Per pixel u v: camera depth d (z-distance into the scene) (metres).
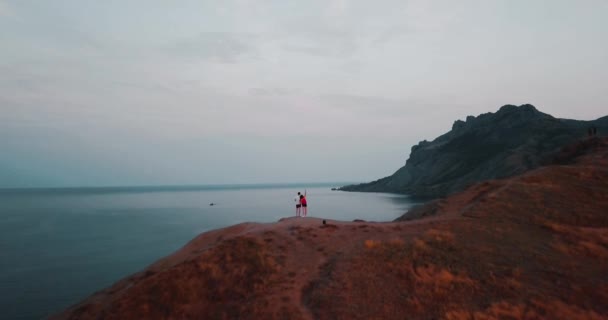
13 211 119.81
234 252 16.91
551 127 143.25
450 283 12.54
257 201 172.12
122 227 77.62
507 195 22.70
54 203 163.25
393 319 10.96
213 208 129.75
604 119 144.75
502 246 15.39
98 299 15.75
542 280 12.42
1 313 28.77
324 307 11.97
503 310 10.66
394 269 13.77
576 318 10.12
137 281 16.64
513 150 126.56
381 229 20.02
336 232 20.03
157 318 13.00
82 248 54.06
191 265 15.94
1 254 50.03
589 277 12.52
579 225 17.88
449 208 25.20
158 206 143.38
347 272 13.91
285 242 18.44
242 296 13.69
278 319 11.77
